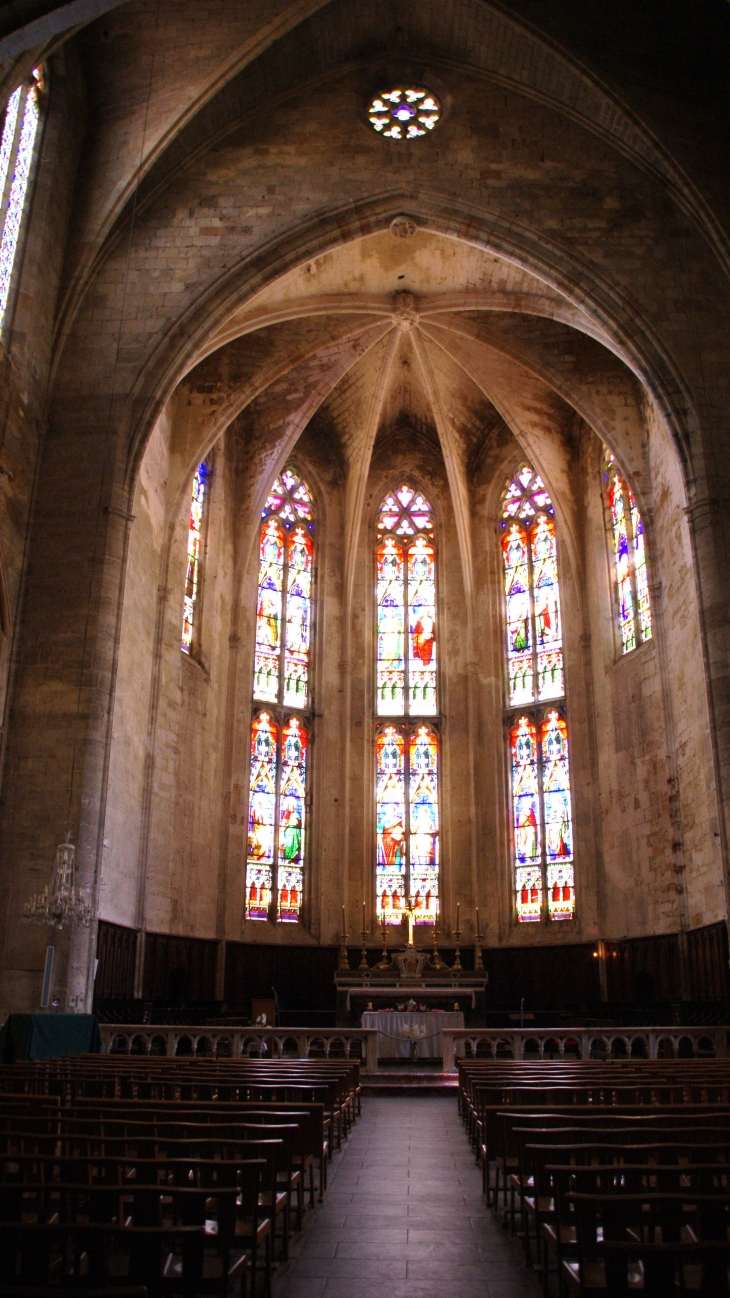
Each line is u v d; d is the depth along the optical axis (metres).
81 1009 17.98
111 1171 5.62
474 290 26.83
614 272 22.41
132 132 22.45
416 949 30.33
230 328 24.97
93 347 21.89
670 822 24.83
